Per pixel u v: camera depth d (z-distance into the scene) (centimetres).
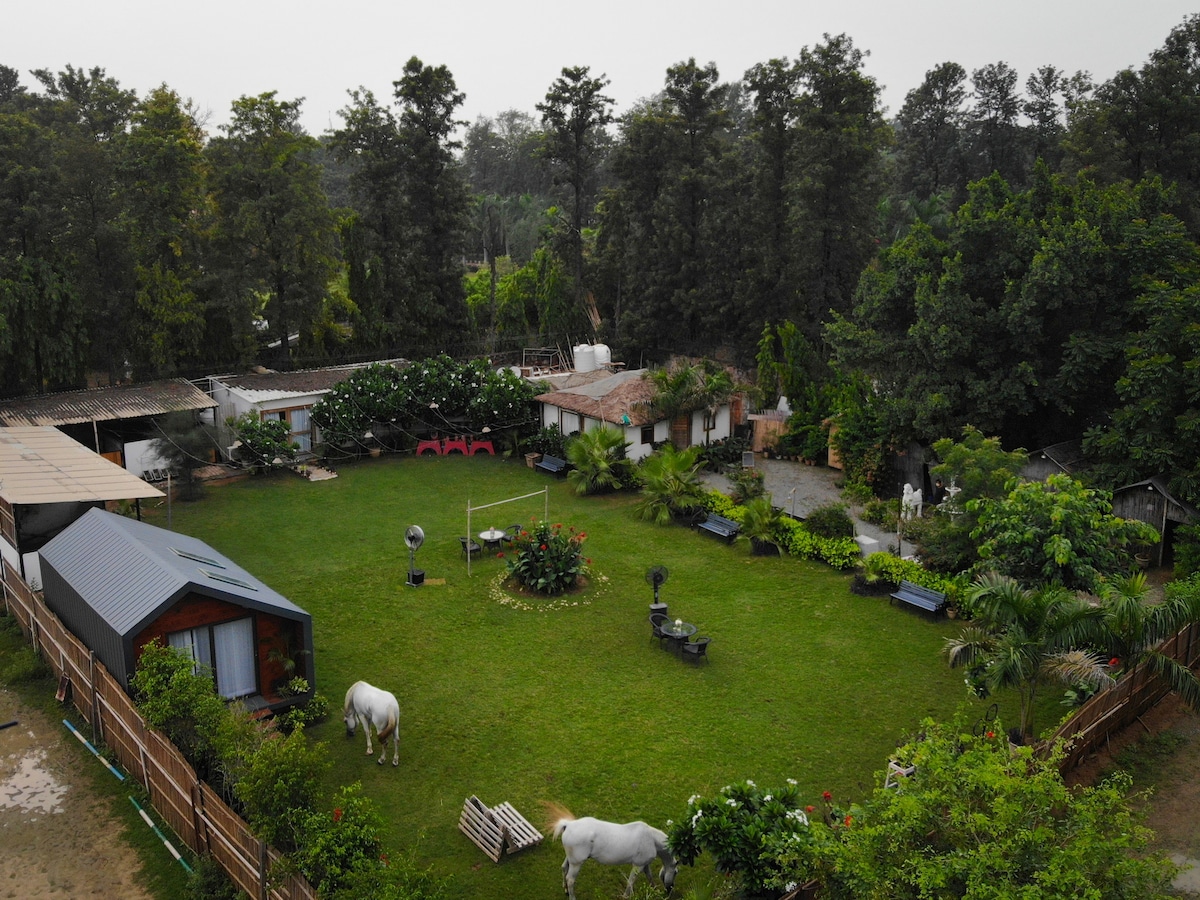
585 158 5731
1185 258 2977
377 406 3816
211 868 1380
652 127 5209
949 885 1001
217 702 1507
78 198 3803
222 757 1428
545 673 2098
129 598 1745
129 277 3944
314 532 3034
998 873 975
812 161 4684
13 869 1436
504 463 3894
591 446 3462
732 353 5144
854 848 1063
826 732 1847
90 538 2070
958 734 1233
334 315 5016
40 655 2108
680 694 2003
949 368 3173
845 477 3609
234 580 1956
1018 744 1747
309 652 1898
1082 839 982
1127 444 2711
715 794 1634
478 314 6188
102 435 3688
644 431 3741
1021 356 3131
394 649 2214
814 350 4412
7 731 1830
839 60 4638
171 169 4084
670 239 5175
